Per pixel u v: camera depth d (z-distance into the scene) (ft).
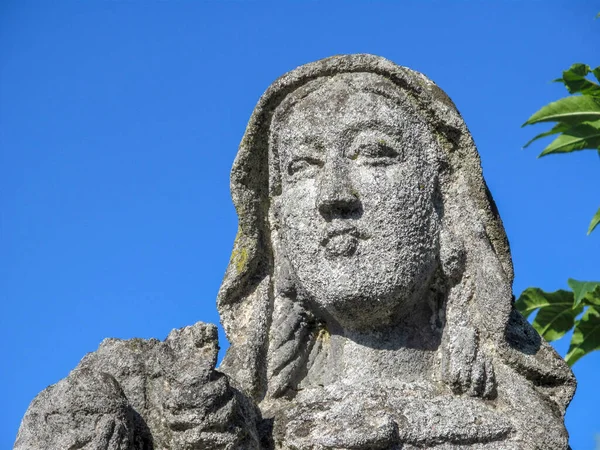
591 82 38.96
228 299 31.94
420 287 30.60
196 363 28.32
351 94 31.12
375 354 30.58
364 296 30.12
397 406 29.17
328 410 29.35
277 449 29.58
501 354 30.12
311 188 30.81
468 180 31.22
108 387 28.89
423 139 31.24
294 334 31.32
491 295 30.35
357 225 30.32
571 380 30.22
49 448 28.45
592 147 39.09
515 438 29.43
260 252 32.07
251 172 32.09
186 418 28.19
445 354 30.37
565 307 39.50
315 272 30.53
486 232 30.94
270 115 31.78
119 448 28.53
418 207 30.63
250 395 30.83
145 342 30.35
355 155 30.78
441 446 28.81
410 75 31.37
